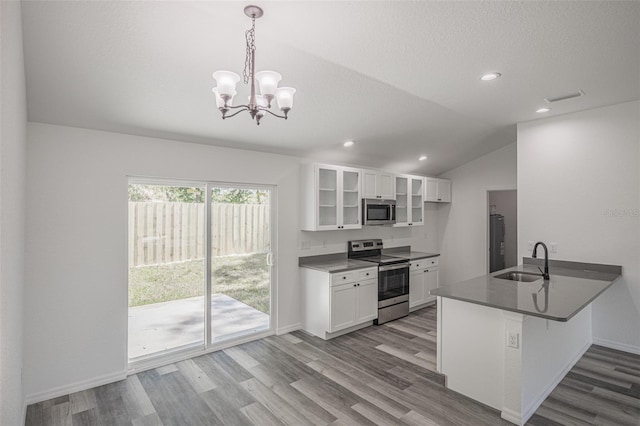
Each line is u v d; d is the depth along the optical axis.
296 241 4.55
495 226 6.66
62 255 2.88
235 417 2.58
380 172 5.14
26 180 2.70
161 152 3.42
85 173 2.99
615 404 2.65
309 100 3.18
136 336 3.38
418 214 5.87
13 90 1.47
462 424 2.45
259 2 1.79
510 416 2.47
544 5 1.83
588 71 2.67
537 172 4.02
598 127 3.60
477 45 2.25
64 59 2.18
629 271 3.47
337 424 2.48
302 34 2.11
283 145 4.11
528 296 2.66
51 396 2.82
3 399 1.35
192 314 3.73
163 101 2.79
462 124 4.21
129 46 2.15
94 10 1.85
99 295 3.06
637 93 3.16
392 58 2.44
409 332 4.42
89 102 2.65
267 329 4.32
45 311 2.80
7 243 1.42
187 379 3.17
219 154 3.83
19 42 1.68
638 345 3.49
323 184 4.61
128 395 2.89
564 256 3.84
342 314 4.25
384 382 3.09
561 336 3.09
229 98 1.68
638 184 3.40
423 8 1.85
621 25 2.01
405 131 4.25
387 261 4.86
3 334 1.34
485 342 2.69
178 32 2.07
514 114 3.80
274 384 3.06
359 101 3.30
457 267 6.24
